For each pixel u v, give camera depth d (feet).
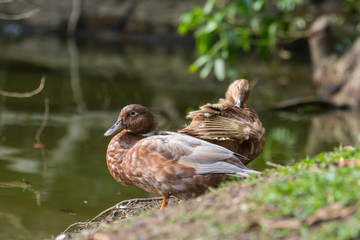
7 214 27.50
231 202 19.76
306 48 94.48
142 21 98.12
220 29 54.65
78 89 60.18
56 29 96.37
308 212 17.66
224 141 27.84
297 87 68.54
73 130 44.45
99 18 97.91
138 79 67.77
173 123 48.34
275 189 19.42
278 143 43.32
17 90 57.16
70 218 27.40
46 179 33.06
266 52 61.87
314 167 22.09
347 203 17.69
